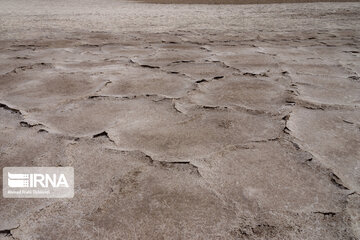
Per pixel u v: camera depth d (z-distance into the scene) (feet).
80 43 11.10
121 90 5.88
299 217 2.61
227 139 3.96
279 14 21.49
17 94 5.67
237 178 3.15
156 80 6.53
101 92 5.76
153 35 12.98
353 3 29.19
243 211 2.69
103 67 7.63
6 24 16.48
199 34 13.30
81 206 2.77
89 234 2.46
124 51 9.66
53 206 2.77
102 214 2.67
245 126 4.33
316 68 7.54
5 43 11.09
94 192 2.95
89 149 3.71
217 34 13.32
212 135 4.07
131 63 8.04
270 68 7.51
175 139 3.96
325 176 3.17
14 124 4.40
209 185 3.04
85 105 5.13
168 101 5.31
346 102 5.23
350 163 3.40
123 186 3.03
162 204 2.78
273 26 15.92
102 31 14.14
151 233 2.47
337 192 2.93
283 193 2.92
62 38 12.23
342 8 24.73
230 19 18.98
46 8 26.25
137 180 3.13
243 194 2.90
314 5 27.84
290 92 5.75
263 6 27.68
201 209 2.72
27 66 7.71
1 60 8.37
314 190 2.96
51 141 3.90
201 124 4.41
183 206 2.76
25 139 3.95
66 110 4.92
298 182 3.08
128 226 2.54
